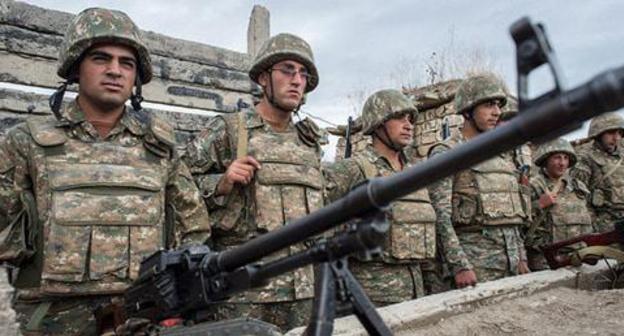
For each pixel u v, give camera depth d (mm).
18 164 2604
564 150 5793
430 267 4500
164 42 5117
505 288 3914
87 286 2529
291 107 3496
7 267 2490
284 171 3312
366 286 3848
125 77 2826
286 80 3484
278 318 3213
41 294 2494
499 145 1231
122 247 2607
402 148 4438
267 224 3178
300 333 2832
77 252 2508
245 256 1789
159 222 2777
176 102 5164
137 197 2703
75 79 2865
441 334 3248
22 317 2553
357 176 4039
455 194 4527
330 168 4113
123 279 2592
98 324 2438
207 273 1926
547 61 1127
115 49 2791
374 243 1498
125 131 2844
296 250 3121
